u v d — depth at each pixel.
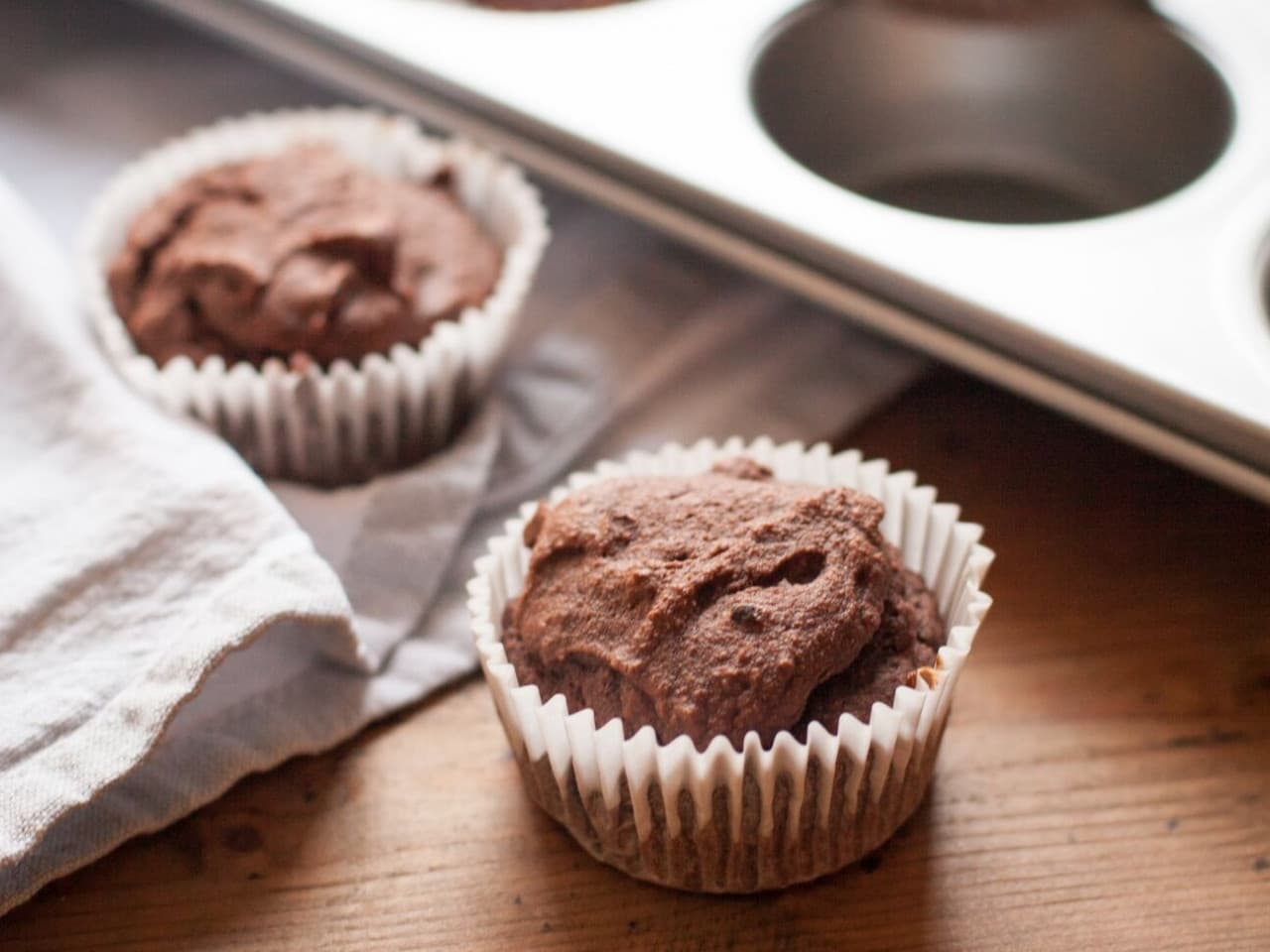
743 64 0.34
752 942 0.25
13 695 0.26
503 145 0.34
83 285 0.31
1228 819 0.27
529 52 0.34
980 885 0.26
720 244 0.32
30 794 0.25
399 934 0.26
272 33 0.36
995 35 0.36
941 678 0.24
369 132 0.35
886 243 0.30
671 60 0.34
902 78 0.37
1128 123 0.36
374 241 0.30
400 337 0.30
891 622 0.25
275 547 0.27
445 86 0.34
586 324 0.34
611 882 0.26
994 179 0.37
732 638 0.24
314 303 0.30
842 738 0.24
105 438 0.29
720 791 0.24
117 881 0.26
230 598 0.27
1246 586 0.30
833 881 0.26
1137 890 0.26
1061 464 0.32
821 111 0.37
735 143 0.32
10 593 0.27
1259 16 0.34
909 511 0.27
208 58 0.42
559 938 0.25
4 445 0.29
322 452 0.31
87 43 0.42
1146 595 0.30
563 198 0.38
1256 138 0.32
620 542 0.25
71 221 0.36
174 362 0.30
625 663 0.24
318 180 0.32
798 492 0.26
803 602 0.24
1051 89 0.36
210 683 0.28
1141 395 0.28
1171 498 0.31
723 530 0.25
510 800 0.27
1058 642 0.29
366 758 0.28
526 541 0.27
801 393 0.33
